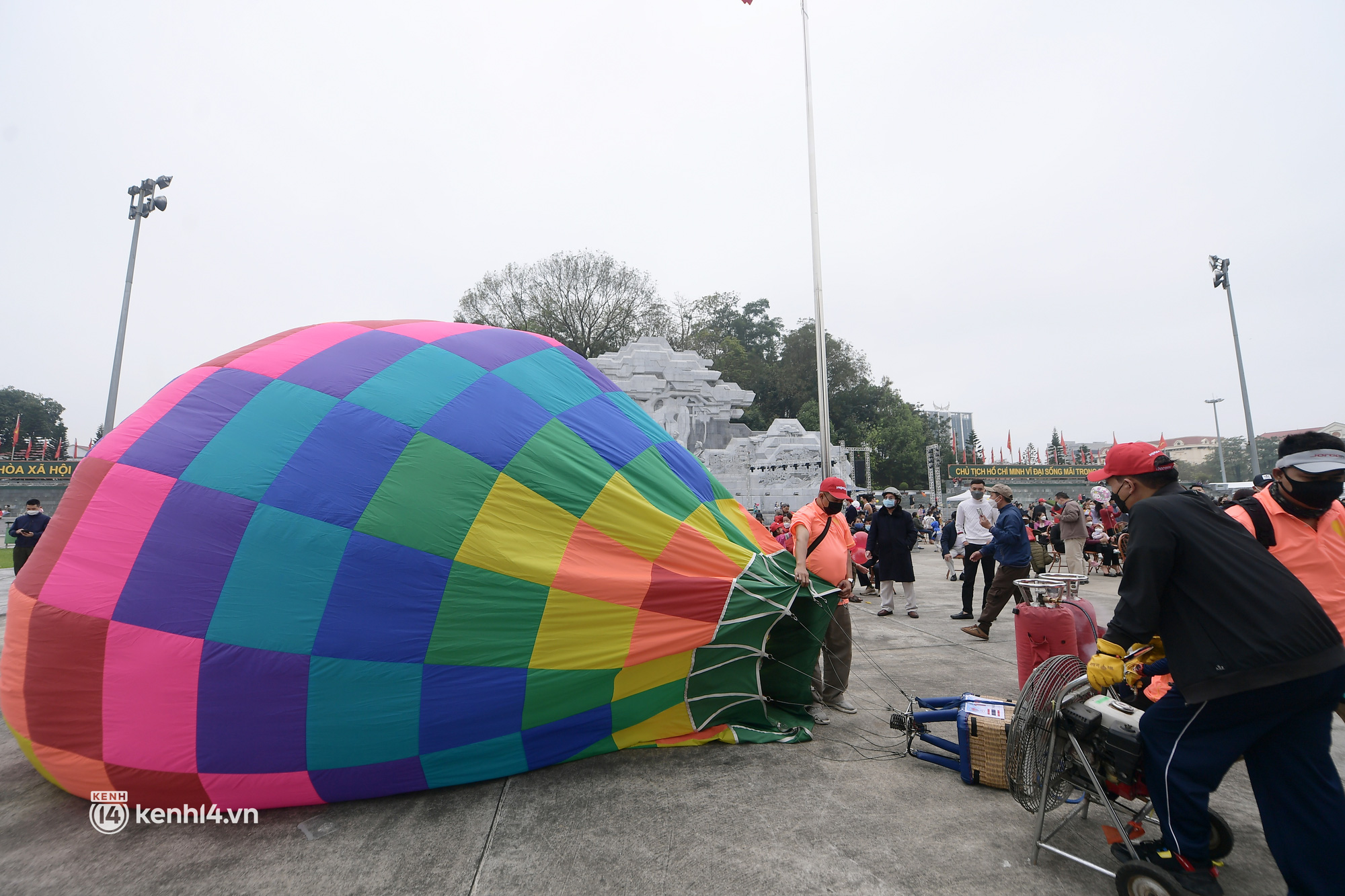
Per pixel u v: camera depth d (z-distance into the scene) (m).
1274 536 3.29
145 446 3.72
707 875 2.76
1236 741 2.27
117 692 3.29
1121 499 2.77
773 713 4.45
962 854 2.89
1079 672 2.97
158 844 3.14
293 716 3.29
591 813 3.30
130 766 3.30
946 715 3.76
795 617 4.27
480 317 48.44
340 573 3.39
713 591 3.91
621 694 3.83
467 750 3.53
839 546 4.82
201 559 3.37
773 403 59.81
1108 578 12.45
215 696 3.27
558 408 4.26
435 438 3.76
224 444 3.67
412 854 2.97
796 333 59.00
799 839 3.04
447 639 3.46
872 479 54.19
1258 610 2.22
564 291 48.44
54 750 3.39
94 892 2.76
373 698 3.35
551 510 3.80
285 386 3.90
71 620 3.35
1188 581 2.33
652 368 36.84
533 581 3.62
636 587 3.79
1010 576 7.02
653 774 3.74
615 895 2.64
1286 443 3.29
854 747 4.14
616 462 4.18
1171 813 2.39
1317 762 2.22
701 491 4.66
